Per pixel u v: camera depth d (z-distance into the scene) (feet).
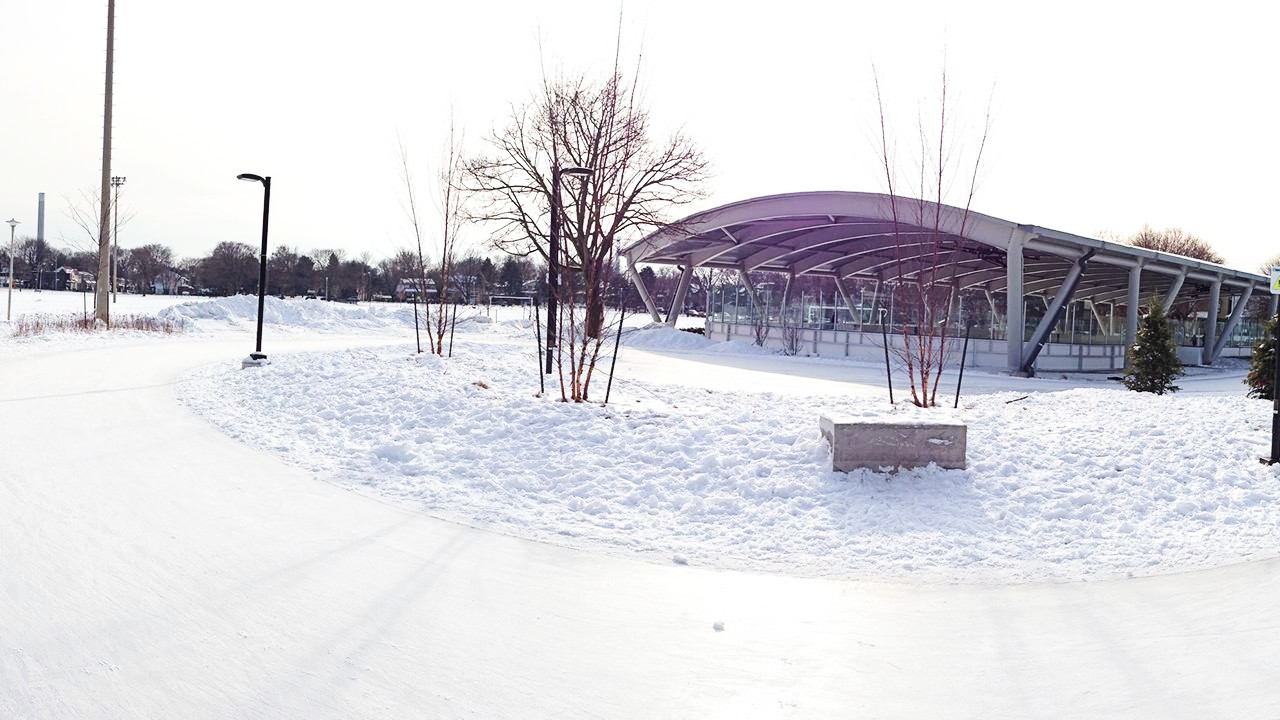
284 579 18.52
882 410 39.52
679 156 71.56
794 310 136.87
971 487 28.02
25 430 34.32
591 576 19.83
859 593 19.19
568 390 46.91
